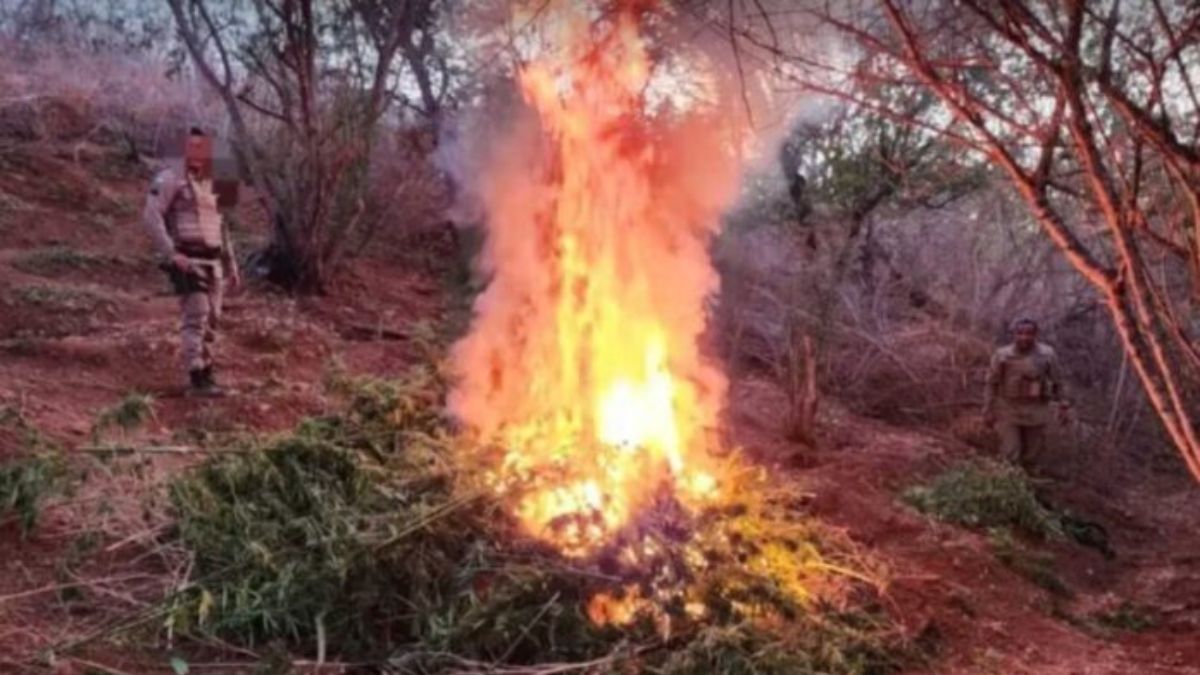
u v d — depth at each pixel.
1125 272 3.32
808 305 8.93
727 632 4.41
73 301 8.62
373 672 4.39
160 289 9.66
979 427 10.02
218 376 7.62
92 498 5.34
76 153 12.27
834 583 5.37
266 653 4.40
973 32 3.94
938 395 10.65
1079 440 10.33
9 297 8.45
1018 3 2.97
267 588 4.61
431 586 4.71
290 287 10.06
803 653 4.47
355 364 8.29
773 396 9.46
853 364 10.62
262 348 8.38
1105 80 3.06
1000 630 5.52
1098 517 9.03
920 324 11.28
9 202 10.84
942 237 11.63
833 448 8.83
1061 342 11.63
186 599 4.59
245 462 5.21
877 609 5.29
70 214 11.10
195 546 4.93
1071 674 5.00
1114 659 5.34
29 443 5.59
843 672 4.50
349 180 10.20
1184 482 10.73
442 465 5.36
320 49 10.05
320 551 4.76
